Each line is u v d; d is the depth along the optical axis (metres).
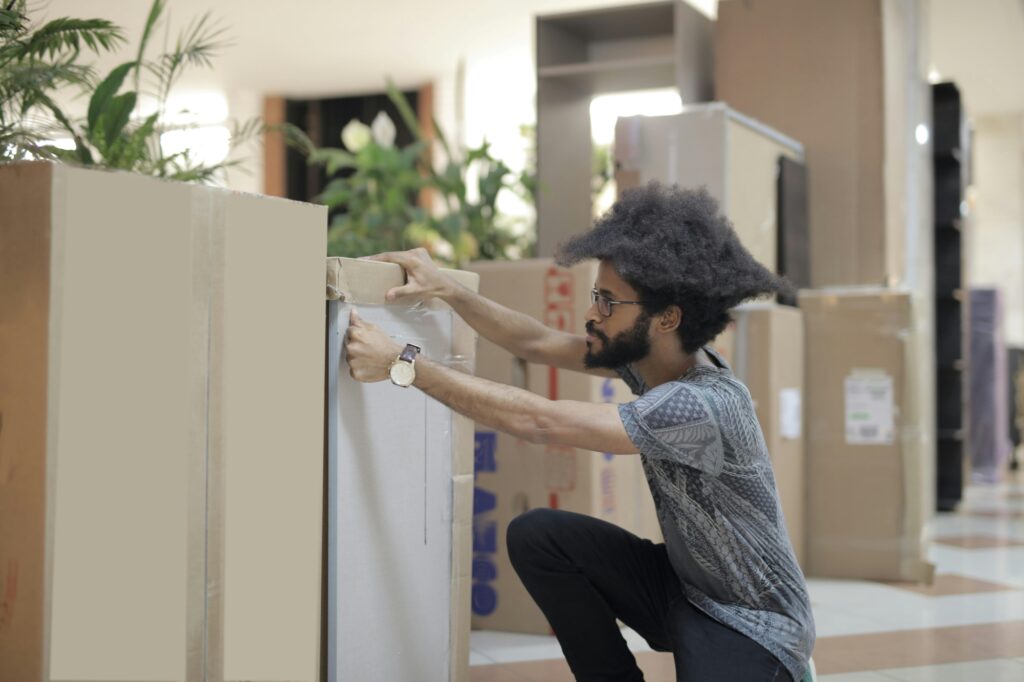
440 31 6.98
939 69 7.95
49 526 1.18
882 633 2.72
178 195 1.28
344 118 8.76
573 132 4.56
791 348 3.32
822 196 3.88
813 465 3.46
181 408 1.29
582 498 2.57
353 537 1.52
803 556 3.45
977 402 6.45
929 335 4.45
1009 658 2.49
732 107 4.03
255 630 1.37
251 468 1.36
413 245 5.38
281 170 8.53
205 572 1.31
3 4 1.97
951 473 5.19
